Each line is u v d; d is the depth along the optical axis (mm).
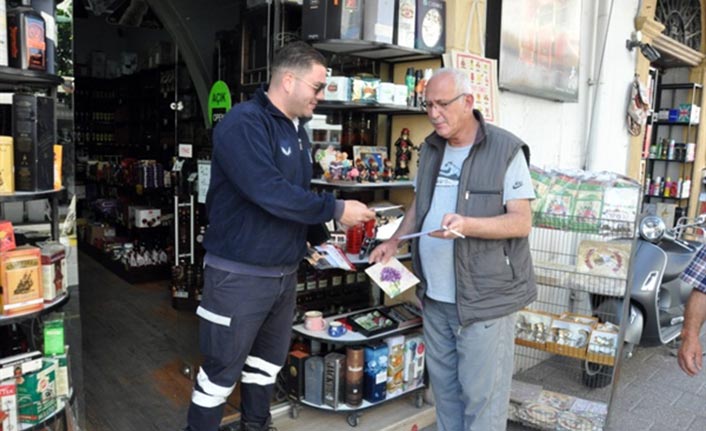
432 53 2818
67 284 2072
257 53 2869
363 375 2750
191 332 3895
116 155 6898
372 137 3068
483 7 3055
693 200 6359
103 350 3701
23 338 2031
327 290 3051
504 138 2088
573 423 2777
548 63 3627
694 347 1759
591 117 4348
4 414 1789
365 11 2531
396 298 3168
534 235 3541
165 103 5629
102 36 7391
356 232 2816
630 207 2748
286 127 2010
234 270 1950
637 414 3186
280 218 1915
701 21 6191
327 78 2582
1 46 1719
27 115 1815
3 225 1839
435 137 2240
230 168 1831
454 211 2148
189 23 3732
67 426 2057
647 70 4980
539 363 3809
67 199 2072
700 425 3082
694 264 1808
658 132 6500
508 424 3016
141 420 2814
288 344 2273
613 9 4352
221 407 2090
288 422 2771
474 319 2100
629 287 2805
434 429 2914
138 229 5520
